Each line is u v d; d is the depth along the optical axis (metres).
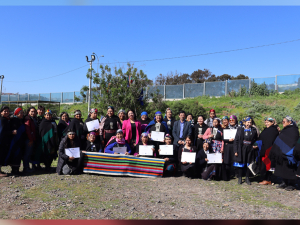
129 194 5.85
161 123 8.29
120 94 13.58
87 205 5.01
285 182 6.60
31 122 7.57
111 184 6.70
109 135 8.05
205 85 28.52
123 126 8.20
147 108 14.62
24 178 6.99
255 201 5.51
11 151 7.09
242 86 26.44
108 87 13.67
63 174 7.52
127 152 7.91
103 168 7.62
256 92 25.08
